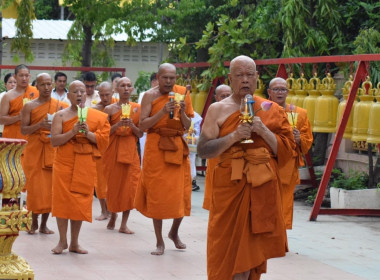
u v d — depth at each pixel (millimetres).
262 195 6504
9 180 5762
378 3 14336
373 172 13398
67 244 9711
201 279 8109
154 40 19625
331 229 11344
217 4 18891
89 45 21828
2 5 21766
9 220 5785
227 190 6598
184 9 18547
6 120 11617
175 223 9688
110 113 11562
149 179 9477
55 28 28859
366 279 8203
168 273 8391
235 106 6691
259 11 16312
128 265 8781
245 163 6547
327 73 12570
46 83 10641
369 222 12031
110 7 19688
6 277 5844
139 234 10922
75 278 8062
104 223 11875
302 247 9945
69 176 9312
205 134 6703
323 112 12508
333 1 14578
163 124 9484
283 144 6672
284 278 8195
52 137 9359
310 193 14492
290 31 14648
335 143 11812
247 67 6664
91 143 9469
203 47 17281
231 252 6586
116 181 11062
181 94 10008
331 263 9016
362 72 11555
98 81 23266
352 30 15352
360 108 11664
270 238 6613
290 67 13117
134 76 28078
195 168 15648
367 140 11484
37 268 8531
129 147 11156
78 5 19766
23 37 22125
